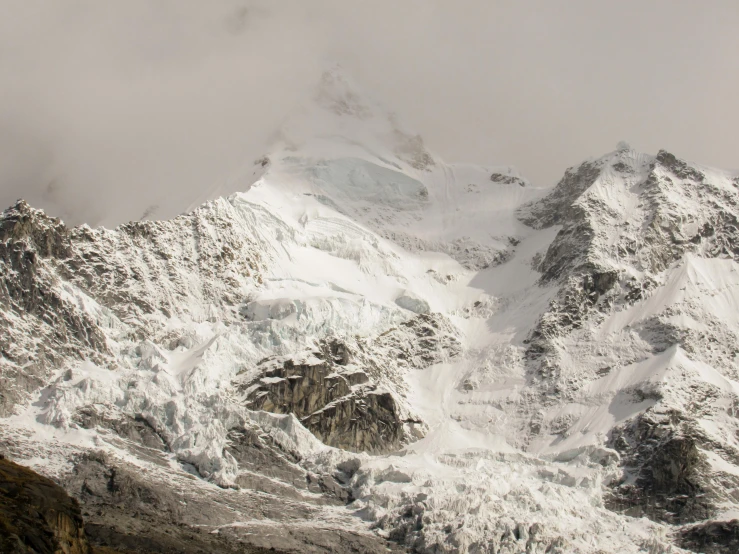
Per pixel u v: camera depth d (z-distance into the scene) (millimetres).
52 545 194375
